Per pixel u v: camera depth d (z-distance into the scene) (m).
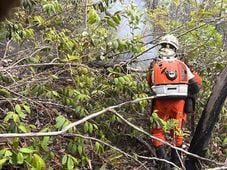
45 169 3.52
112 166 4.20
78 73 4.65
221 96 4.66
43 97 4.36
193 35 5.95
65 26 5.75
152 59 5.48
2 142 3.00
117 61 5.45
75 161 3.26
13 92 3.86
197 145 4.79
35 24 5.10
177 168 3.78
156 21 6.54
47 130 3.26
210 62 6.08
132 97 4.78
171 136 5.05
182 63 4.76
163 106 4.70
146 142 4.96
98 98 4.78
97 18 4.56
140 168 4.46
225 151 5.24
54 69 4.86
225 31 7.13
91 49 5.20
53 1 4.79
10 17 0.64
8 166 3.47
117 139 4.80
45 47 4.88
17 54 4.93
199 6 6.09
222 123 5.55
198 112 5.67
